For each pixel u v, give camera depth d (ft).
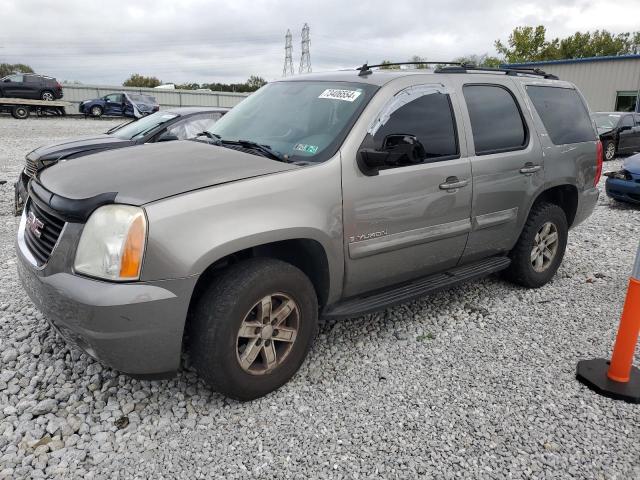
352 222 10.68
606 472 8.50
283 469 8.41
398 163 11.44
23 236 10.63
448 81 13.10
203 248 8.67
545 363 11.79
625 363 10.61
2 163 41.09
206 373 9.34
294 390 10.49
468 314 14.29
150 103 105.70
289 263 10.78
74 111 119.85
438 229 12.42
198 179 9.30
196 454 8.68
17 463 8.30
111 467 8.32
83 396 10.07
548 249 16.29
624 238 22.98
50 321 9.29
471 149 13.07
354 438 9.14
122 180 9.36
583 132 16.78
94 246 8.58
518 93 14.87
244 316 9.33
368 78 12.30
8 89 95.20
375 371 11.28
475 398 10.38
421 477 8.30
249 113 13.15
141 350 8.61
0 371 10.78
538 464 8.63
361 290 11.58
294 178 9.90
